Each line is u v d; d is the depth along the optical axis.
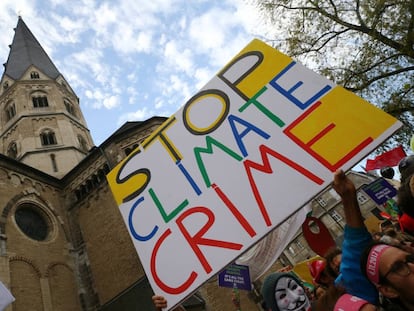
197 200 2.77
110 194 19.98
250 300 15.33
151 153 3.21
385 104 9.38
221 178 2.73
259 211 2.47
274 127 2.67
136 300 15.12
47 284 16.44
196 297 15.15
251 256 6.52
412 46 8.57
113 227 18.98
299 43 10.29
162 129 3.24
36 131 26.80
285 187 2.44
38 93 30.14
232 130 2.85
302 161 2.45
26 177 20.14
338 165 2.30
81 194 21.66
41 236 18.78
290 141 2.55
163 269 2.69
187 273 2.57
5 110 29.80
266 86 2.85
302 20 10.34
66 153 25.78
